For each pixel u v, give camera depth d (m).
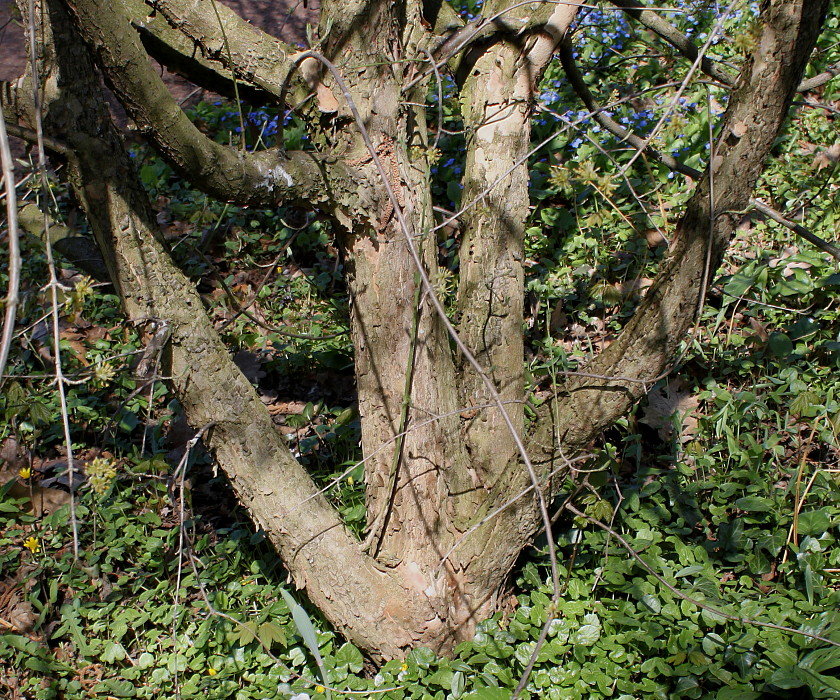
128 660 3.05
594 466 2.95
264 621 2.96
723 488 3.23
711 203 2.33
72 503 1.66
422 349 2.66
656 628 2.69
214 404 2.56
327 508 2.76
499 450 2.89
